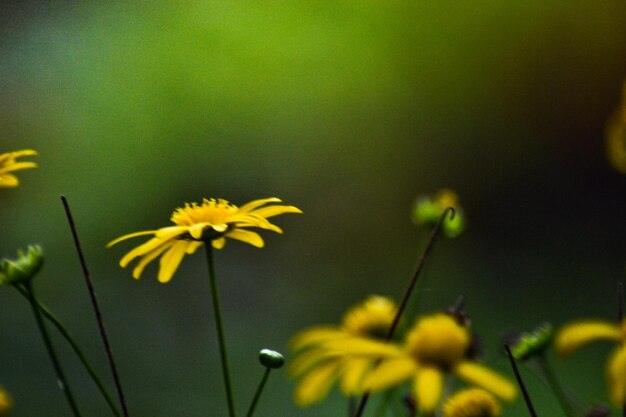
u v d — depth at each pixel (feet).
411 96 11.03
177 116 10.82
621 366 2.36
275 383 6.15
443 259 8.66
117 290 7.54
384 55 11.14
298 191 10.70
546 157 10.36
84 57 10.91
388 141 10.87
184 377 6.30
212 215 2.40
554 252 8.89
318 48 11.33
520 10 10.39
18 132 10.43
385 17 11.09
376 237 9.93
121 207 9.45
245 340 7.09
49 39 10.91
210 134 10.82
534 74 10.44
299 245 9.75
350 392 2.56
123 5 11.29
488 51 10.62
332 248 9.77
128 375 6.25
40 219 8.86
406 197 10.51
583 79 10.18
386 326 2.71
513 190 10.21
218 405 5.98
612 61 10.14
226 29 11.43
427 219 2.76
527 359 2.49
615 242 9.02
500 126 10.55
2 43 10.77
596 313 7.55
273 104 11.21
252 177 10.70
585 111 10.15
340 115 11.12
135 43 11.12
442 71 10.85
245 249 8.73
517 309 7.55
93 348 6.56
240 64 11.34
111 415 5.82
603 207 9.74
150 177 10.11
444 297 7.93
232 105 11.10
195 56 11.23
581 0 10.12
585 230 9.37
